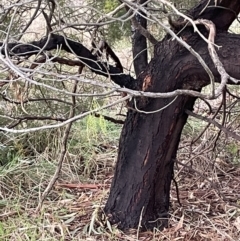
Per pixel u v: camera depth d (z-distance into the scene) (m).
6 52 1.78
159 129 2.36
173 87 2.28
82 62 2.29
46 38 2.32
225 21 2.19
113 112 3.95
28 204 2.87
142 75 2.36
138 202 2.47
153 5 2.82
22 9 2.83
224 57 2.09
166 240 2.47
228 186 3.20
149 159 2.41
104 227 2.53
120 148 2.51
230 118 3.51
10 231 2.52
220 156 3.56
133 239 2.44
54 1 2.13
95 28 2.46
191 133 3.82
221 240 2.49
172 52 2.25
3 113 3.39
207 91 3.90
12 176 3.14
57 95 3.40
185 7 2.81
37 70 1.76
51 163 3.32
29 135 3.52
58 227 2.54
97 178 3.33
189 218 2.68
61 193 2.99
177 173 3.03
